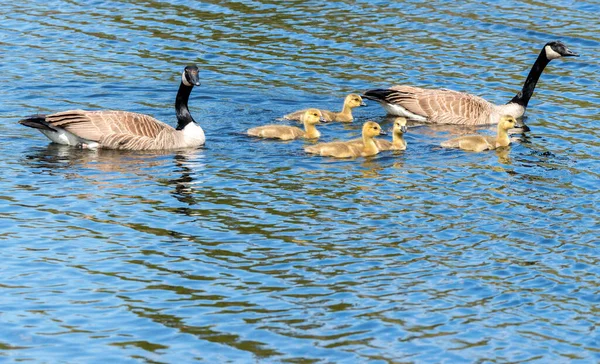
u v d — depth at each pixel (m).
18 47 29.45
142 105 25.47
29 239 16.94
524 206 18.98
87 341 13.75
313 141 23.12
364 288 15.39
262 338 13.85
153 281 15.53
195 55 29.23
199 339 13.82
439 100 25.52
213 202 18.81
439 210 18.70
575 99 26.78
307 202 18.95
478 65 28.83
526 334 14.13
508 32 31.20
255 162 21.31
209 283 15.49
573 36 30.73
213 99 26.06
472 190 19.83
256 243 16.97
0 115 24.03
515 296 15.26
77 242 16.88
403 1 34.31
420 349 13.62
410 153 22.45
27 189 19.17
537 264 16.41
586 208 18.92
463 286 15.53
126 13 32.97
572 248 17.05
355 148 22.03
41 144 22.09
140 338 13.84
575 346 13.83
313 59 29.06
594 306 15.01
